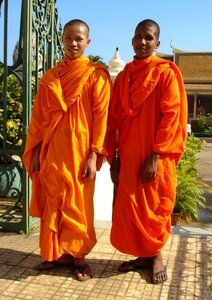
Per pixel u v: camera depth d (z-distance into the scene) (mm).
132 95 2834
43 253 2910
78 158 2855
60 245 2893
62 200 2855
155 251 2918
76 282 2938
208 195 7195
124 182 2887
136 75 2854
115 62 10094
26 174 3924
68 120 2842
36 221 4262
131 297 2734
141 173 2840
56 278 2998
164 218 2893
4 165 5012
